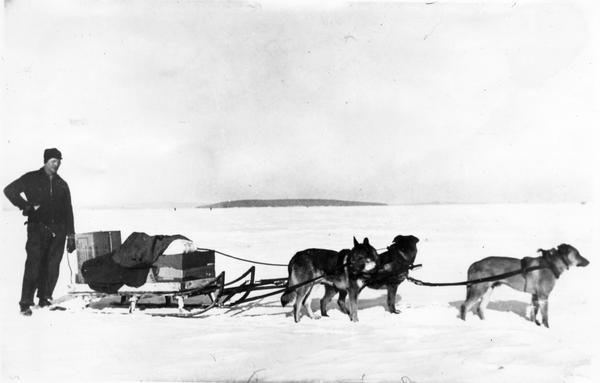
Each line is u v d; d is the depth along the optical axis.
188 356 6.95
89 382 6.14
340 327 8.42
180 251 9.06
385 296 11.47
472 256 16.19
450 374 6.20
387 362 6.58
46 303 10.05
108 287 9.20
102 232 9.63
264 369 6.40
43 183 9.89
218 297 9.31
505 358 6.72
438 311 9.45
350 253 8.76
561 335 7.76
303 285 8.86
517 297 11.02
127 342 7.53
